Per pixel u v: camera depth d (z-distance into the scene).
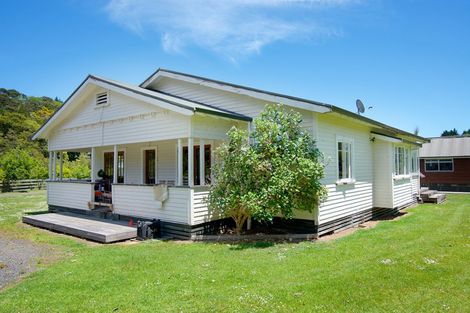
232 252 6.45
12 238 8.46
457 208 13.28
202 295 4.09
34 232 9.35
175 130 8.45
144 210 9.14
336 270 5.03
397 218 11.18
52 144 13.26
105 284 4.60
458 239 7.20
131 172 13.48
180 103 8.06
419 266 5.18
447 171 25.67
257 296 3.99
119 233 7.99
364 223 10.59
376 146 11.65
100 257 6.17
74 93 11.29
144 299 4.00
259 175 7.57
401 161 13.23
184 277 4.84
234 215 8.27
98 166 14.80
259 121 7.89
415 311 3.62
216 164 8.23
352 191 10.08
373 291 4.16
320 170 7.45
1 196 21.27
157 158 12.48
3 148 38.34
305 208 7.78
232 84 9.67
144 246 7.30
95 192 11.38
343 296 4.00
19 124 44.00
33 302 4.00
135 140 9.56
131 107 9.68
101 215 10.59
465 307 3.71
